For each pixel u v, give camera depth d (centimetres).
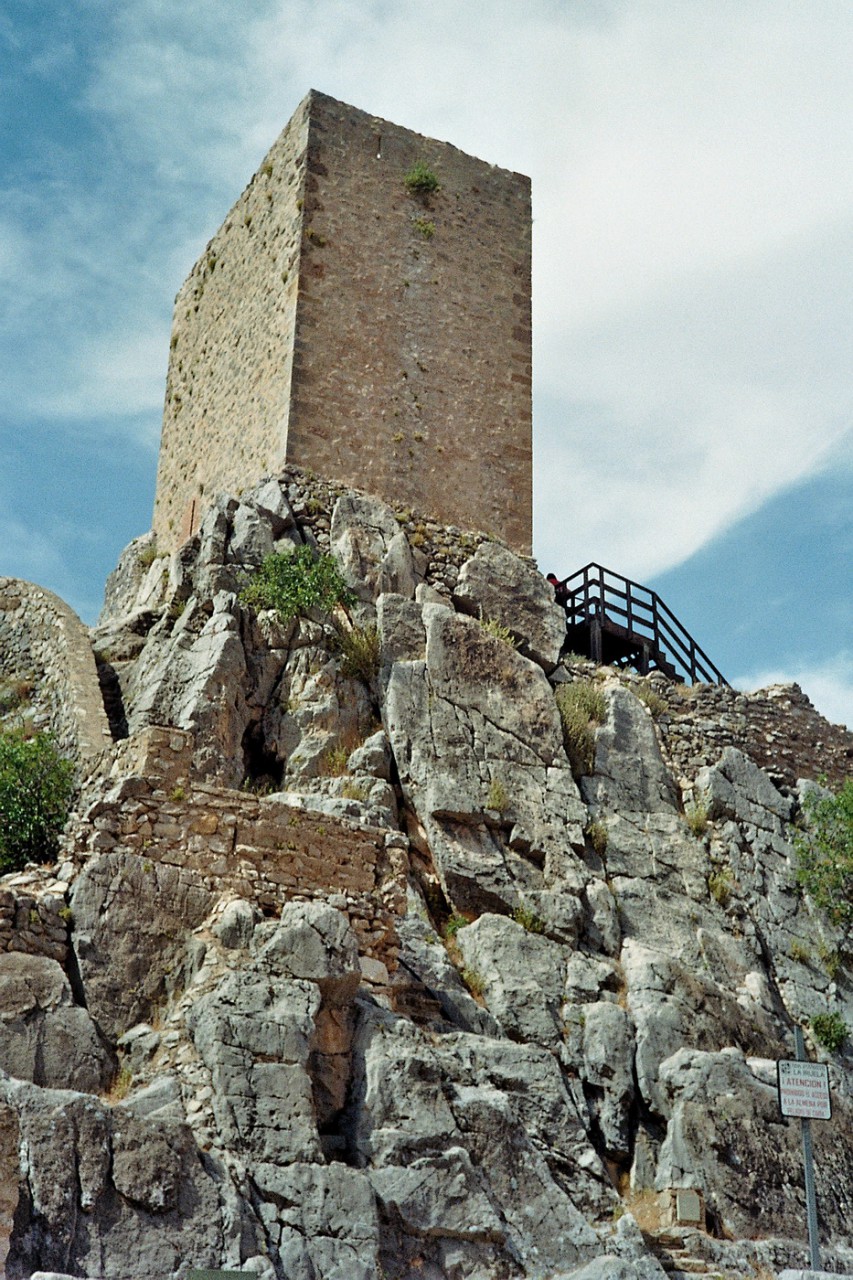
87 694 2242
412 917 1923
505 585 2581
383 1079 1309
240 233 2989
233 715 2162
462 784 2194
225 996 1262
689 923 2266
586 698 2478
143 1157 1098
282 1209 1162
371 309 2741
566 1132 1700
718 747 2623
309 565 2342
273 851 1427
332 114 2847
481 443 2756
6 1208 1017
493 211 2947
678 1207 1684
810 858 2522
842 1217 1812
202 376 3006
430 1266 1223
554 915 2105
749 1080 1884
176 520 2942
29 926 1289
